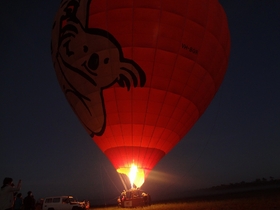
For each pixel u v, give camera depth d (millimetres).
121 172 16406
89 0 15523
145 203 17062
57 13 17141
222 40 16828
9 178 6961
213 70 16641
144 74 14961
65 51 16125
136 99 15219
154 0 14922
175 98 15586
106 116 15719
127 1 14898
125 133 15789
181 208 14422
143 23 14734
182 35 15117
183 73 15398
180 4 15148
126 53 14852
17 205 11586
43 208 21094
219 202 16766
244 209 11984
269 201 14188
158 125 15852
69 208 20766
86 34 15344
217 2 17094
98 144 16984
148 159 16312
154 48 14836
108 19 14984
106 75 15180
